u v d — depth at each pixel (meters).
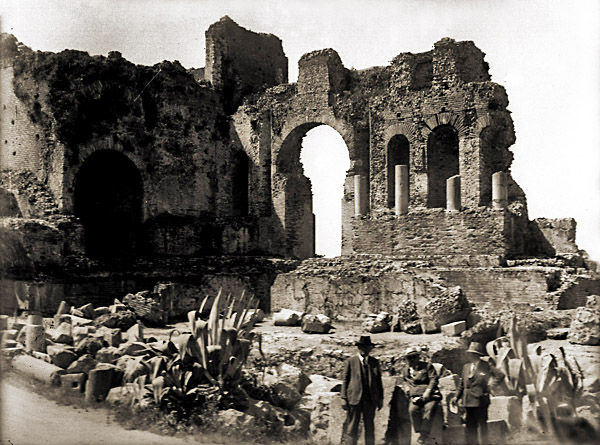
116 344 26.84
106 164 46.44
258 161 49.41
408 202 43.19
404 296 35.06
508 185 41.09
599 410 20.03
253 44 52.91
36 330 24.81
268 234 48.78
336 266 39.09
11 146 44.44
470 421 18.56
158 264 43.25
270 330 32.66
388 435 18.53
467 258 37.44
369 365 18.34
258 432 19.12
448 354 26.81
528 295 33.41
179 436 18.69
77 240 41.09
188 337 20.94
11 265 37.69
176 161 48.12
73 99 43.41
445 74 42.72
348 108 46.53
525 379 21.19
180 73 48.38
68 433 18.34
